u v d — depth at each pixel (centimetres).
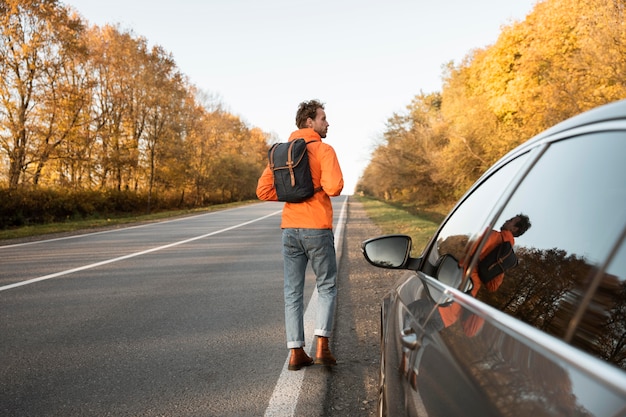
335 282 382
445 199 3941
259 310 561
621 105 110
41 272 832
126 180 4322
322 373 364
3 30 2659
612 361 86
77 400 317
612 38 1688
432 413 117
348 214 2728
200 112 5503
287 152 360
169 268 874
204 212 3350
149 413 297
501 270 138
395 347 188
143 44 4069
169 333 471
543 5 2791
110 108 4159
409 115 3959
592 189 109
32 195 2702
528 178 149
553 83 1952
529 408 81
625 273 86
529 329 102
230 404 310
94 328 488
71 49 2875
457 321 137
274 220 2327
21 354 410
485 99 3197
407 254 240
